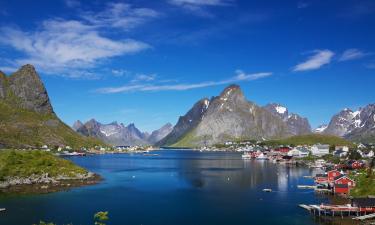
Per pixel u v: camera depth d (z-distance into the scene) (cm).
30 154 18475
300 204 11900
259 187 15762
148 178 19162
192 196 13562
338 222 9475
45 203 11888
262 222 9762
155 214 10650
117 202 12300
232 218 10206
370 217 9756
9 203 11812
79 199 12681
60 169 17938
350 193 13475
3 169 16225
